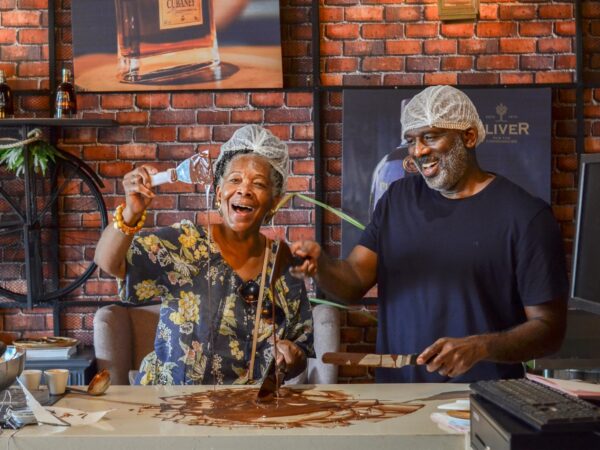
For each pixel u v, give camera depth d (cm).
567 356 362
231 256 260
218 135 488
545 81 486
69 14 491
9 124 461
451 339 229
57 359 443
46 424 207
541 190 477
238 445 196
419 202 269
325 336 443
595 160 246
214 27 477
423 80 487
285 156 265
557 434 167
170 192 492
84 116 488
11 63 491
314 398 233
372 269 275
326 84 489
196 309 255
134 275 251
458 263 257
